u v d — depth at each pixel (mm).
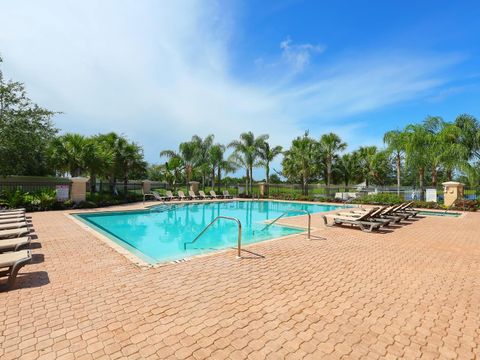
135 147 20969
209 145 25922
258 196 24047
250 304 3420
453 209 16109
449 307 3430
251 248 6363
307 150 25359
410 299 3658
